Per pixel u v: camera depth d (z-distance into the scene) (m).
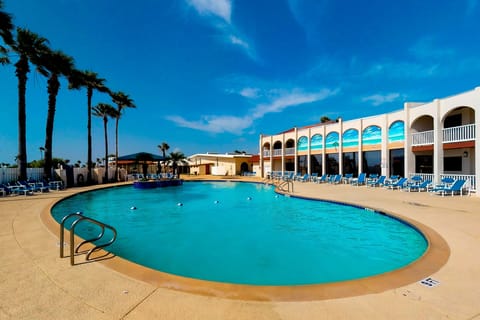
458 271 3.93
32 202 11.84
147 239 7.73
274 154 33.00
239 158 42.75
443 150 16.42
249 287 3.41
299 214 11.08
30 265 4.21
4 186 14.88
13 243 5.45
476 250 4.89
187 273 5.38
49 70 18.67
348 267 5.60
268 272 5.39
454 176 15.26
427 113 16.53
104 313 2.84
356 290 3.33
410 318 2.74
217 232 8.47
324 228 8.79
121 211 12.19
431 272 3.89
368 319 2.72
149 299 3.12
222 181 29.17
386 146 19.98
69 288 3.42
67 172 21.12
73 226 4.34
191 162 50.91
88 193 17.67
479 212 8.82
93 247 5.11
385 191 16.06
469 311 2.87
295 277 5.13
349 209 11.08
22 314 2.83
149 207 13.27
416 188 16.09
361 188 18.20
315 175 25.11
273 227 9.02
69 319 2.73
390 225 8.55
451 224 7.07
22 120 16.88
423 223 7.20
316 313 2.82
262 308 2.93
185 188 23.14
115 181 27.88
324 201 12.59
